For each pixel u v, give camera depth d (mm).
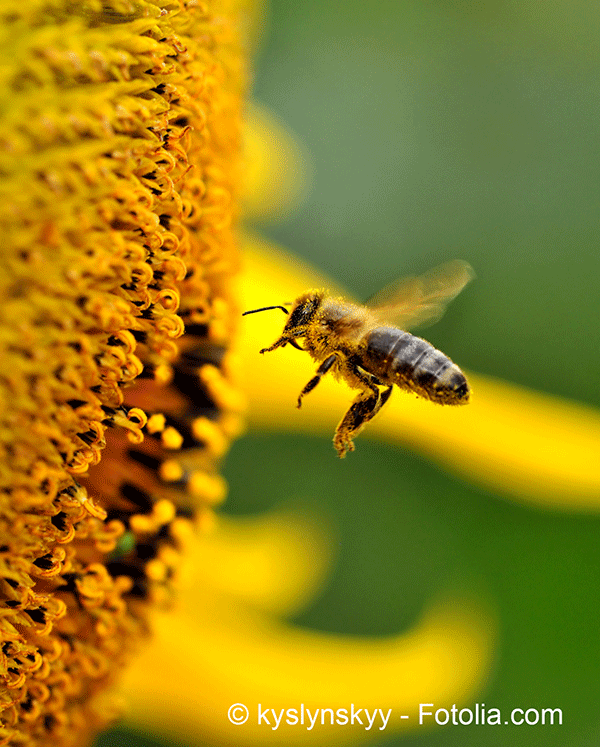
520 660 279
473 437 260
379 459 286
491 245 296
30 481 199
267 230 292
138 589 220
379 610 284
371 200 295
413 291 221
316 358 221
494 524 284
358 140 295
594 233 298
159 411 217
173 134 203
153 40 200
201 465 219
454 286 221
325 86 295
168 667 252
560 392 292
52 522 204
